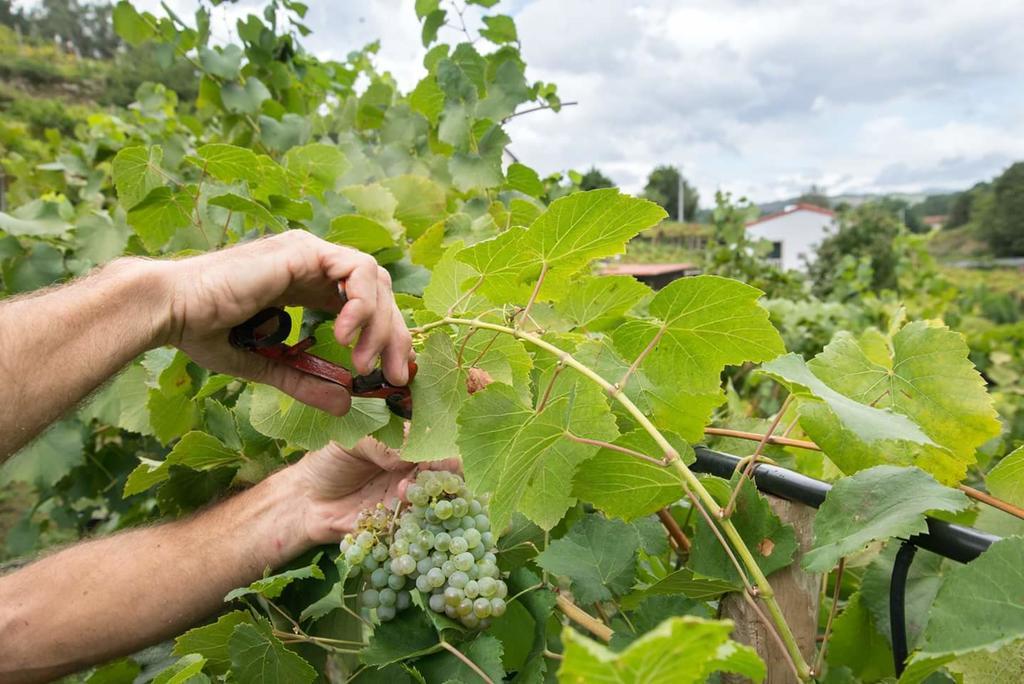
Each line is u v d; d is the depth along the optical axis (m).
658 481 1.06
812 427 1.14
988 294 15.80
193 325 1.11
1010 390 4.81
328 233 1.83
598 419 1.03
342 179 2.57
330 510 1.40
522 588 1.22
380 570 1.17
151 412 1.85
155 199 1.88
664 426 1.28
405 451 1.10
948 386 1.25
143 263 1.18
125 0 2.78
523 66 2.36
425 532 1.12
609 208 0.97
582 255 1.08
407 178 2.37
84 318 1.09
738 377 3.90
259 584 1.17
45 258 2.63
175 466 1.64
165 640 1.46
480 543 1.14
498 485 0.96
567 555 1.21
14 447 1.10
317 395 1.15
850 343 1.35
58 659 1.40
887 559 1.32
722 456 1.27
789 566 1.09
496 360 1.13
